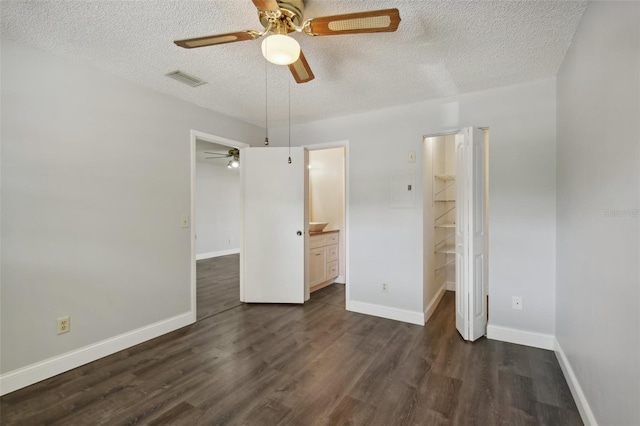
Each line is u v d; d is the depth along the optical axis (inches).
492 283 106.3
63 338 85.3
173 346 100.8
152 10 65.5
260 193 146.1
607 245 53.6
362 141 133.6
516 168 102.5
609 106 52.9
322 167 198.8
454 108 113.5
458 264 111.3
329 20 54.9
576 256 73.1
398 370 85.4
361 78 99.1
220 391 75.7
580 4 63.3
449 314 132.3
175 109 115.6
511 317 103.7
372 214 130.9
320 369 86.0
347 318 126.9
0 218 74.8
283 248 145.3
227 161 284.8
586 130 65.6
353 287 135.9
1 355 74.7
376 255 129.9
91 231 91.6
